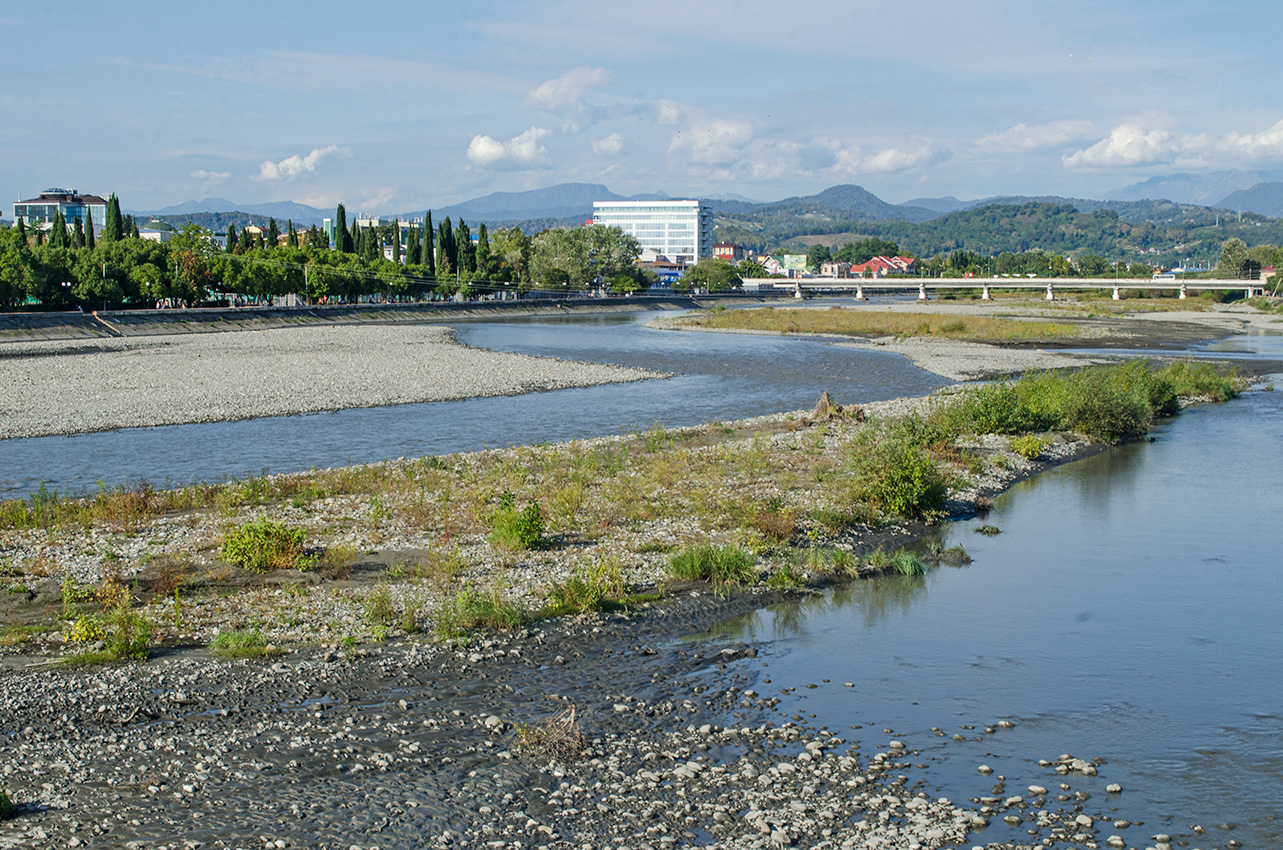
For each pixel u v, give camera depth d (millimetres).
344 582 24609
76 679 18297
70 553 26609
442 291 181750
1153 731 16609
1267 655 20297
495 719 16703
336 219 184250
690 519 31375
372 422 54812
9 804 13398
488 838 12922
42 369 76625
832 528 30703
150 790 14078
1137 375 59344
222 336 115188
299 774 14703
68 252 128875
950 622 22484
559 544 28500
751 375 80375
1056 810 13859
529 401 64188
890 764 15250
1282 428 53062
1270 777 14969
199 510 32406
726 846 12758
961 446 45125
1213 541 29812
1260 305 192125
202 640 20703
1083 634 21609
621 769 15023
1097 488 37844
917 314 162500
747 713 17281
